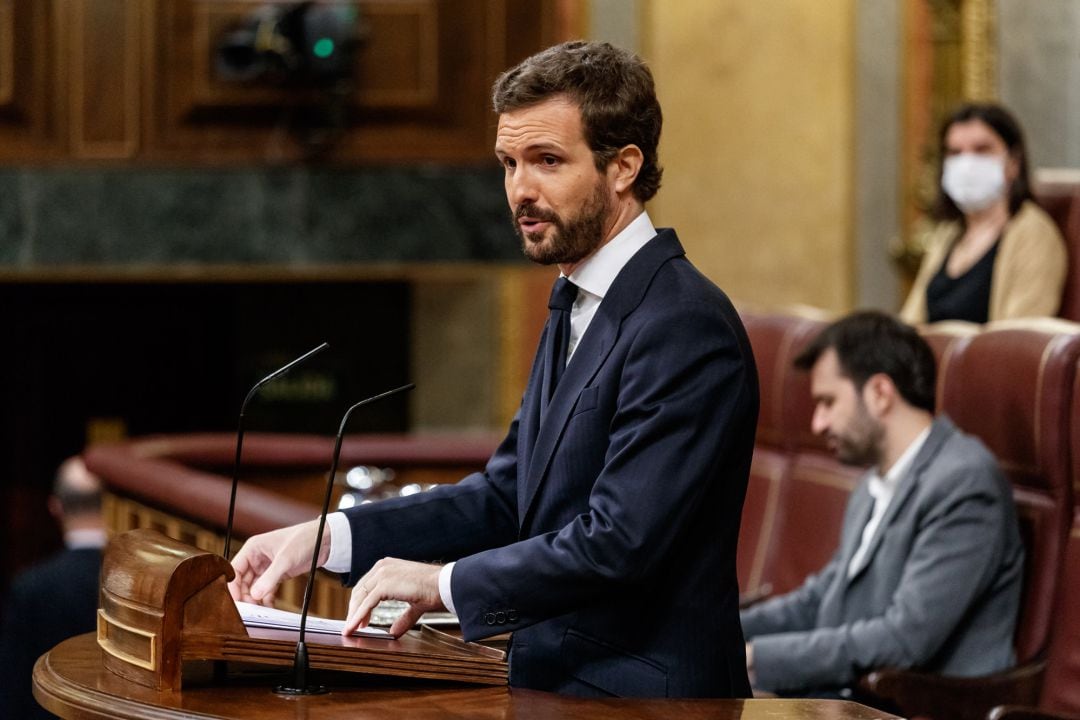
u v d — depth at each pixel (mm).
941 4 28719
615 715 6918
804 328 16578
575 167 7902
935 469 12516
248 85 23188
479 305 28953
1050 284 17328
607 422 7910
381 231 23641
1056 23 28516
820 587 13852
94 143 23281
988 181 17578
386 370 29406
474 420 29016
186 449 18062
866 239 29141
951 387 13617
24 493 31328
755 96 29078
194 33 23219
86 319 31250
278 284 29266
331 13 22531
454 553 8680
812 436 16141
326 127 23109
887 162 29094
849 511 13539
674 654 7809
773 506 16484
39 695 7336
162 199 23406
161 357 31391
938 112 28828
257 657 7133
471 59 23531
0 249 23203
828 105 29062
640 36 28828
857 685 12453
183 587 7074
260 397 29391
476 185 23734
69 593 16531
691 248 29188
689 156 29094
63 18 23125
